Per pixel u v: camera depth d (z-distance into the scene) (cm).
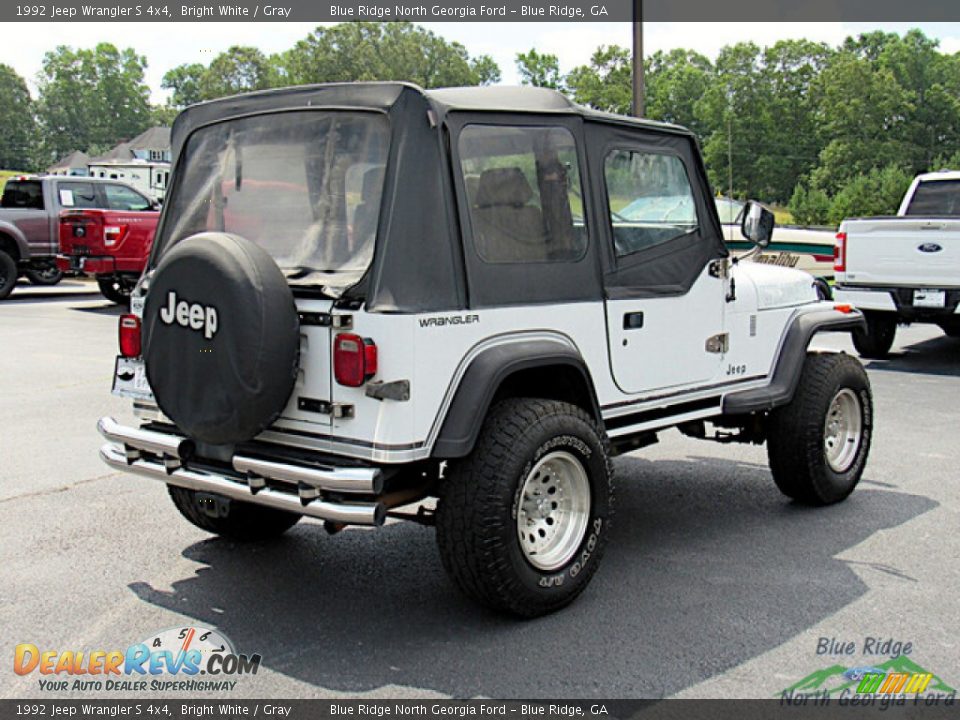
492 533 393
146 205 1895
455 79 9106
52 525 558
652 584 471
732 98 5647
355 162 404
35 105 14912
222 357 381
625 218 473
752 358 553
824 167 5938
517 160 423
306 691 367
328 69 9000
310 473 373
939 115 6500
